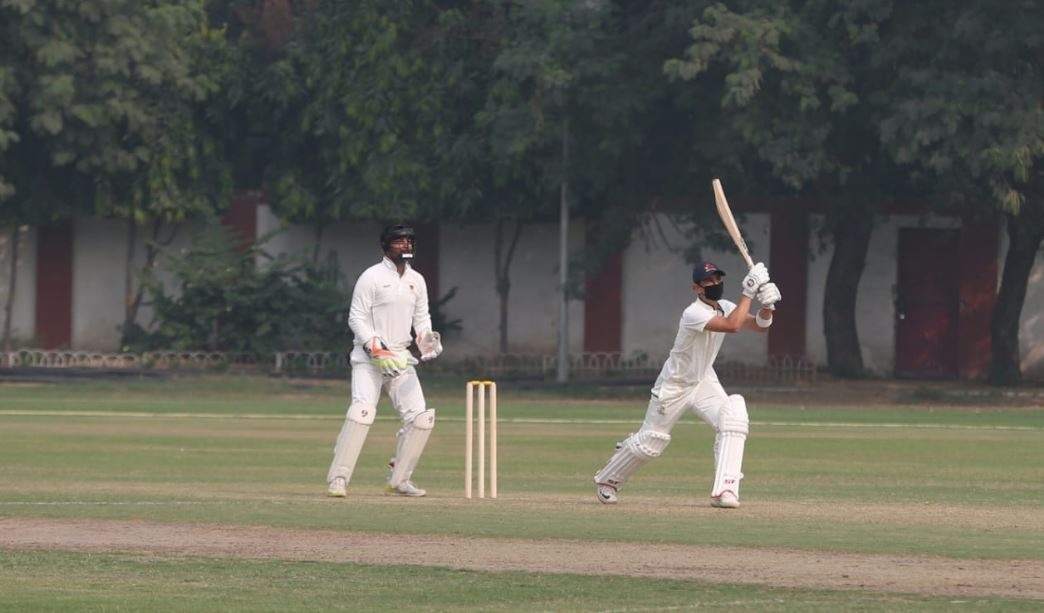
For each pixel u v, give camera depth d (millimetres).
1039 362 142125
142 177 143000
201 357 141500
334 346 141625
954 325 143750
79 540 41562
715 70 121000
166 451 74875
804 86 114500
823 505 52031
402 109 139000
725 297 143750
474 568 37344
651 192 133125
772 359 143500
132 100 139125
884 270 143875
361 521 45406
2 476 62156
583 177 128750
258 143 153250
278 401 117125
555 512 48406
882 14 112750
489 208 141500
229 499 52406
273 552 39688
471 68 140125
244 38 152875
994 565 37688
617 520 46125
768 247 143250
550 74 120250
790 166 116125
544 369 141750
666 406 50562
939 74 113938
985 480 62906
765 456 74875
